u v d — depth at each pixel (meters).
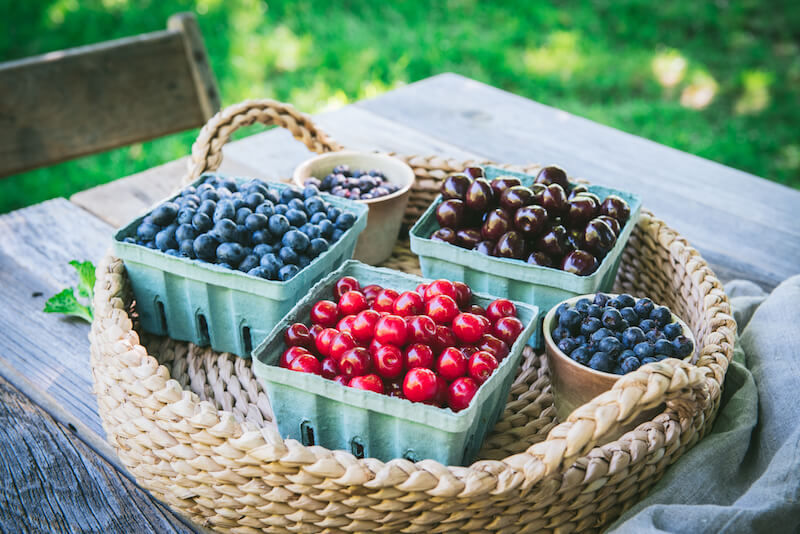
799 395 1.02
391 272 1.14
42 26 3.97
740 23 4.57
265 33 4.23
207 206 1.19
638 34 4.46
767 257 1.48
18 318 1.31
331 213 1.25
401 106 2.06
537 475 0.80
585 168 1.77
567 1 4.79
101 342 1.05
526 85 3.91
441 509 0.83
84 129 1.81
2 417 1.10
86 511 0.96
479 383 0.94
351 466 0.81
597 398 0.83
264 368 0.94
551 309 1.11
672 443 0.91
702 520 0.84
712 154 3.41
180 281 1.18
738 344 1.17
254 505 0.87
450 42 4.27
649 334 1.02
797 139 3.56
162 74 1.91
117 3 4.25
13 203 3.03
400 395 0.95
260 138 1.90
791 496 0.86
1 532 0.93
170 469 0.90
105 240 1.53
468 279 1.23
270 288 1.10
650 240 1.32
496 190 1.25
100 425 1.09
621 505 0.92
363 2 4.66
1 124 1.70
